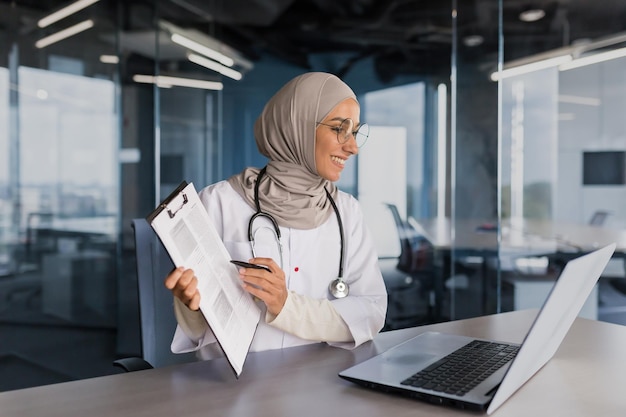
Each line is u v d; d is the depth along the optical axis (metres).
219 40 4.73
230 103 4.97
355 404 0.80
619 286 3.48
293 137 1.24
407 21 5.04
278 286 1.00
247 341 0.93
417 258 4.68
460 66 3.84
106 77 3.70
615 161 3.67
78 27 3.58
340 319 1.11
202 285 0.82
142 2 3.83
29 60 3.39
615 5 3.59
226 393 0.84
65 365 3.55
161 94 4.04
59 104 3.52
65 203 3.56
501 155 3.81
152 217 0.75
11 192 3.37
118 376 0.93
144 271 1.50
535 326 0.74
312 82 1.24
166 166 4.11
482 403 0.76
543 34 3.79
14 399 0.82
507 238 3.82
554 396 0.84
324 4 5.07
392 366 0.92
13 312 3.41
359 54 5.10
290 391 0.85
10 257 3.39
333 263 1.30
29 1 3.38
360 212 1.42
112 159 3.72
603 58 3.67
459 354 0.99
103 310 3.70
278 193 1.28
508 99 3.83
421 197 4.93
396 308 4.70
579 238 3.53
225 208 1.29
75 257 3.60
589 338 1.19
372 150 4.95
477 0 3.78
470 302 3.90
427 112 4.98
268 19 5.02
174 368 0.97
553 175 3.79
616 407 0.79
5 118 3.33
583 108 3.71
